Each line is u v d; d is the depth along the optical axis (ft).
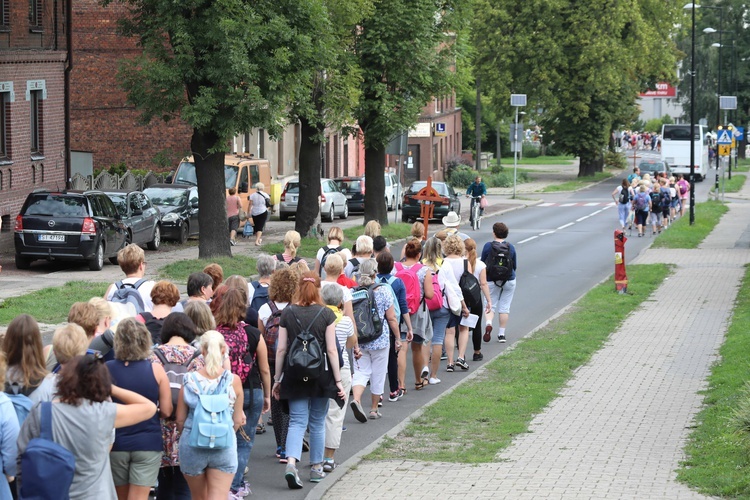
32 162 118.42
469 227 158.30
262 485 36.22
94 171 158.10
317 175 126.41
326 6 109.70
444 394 49.44
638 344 63.16
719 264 106.01
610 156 331.77
